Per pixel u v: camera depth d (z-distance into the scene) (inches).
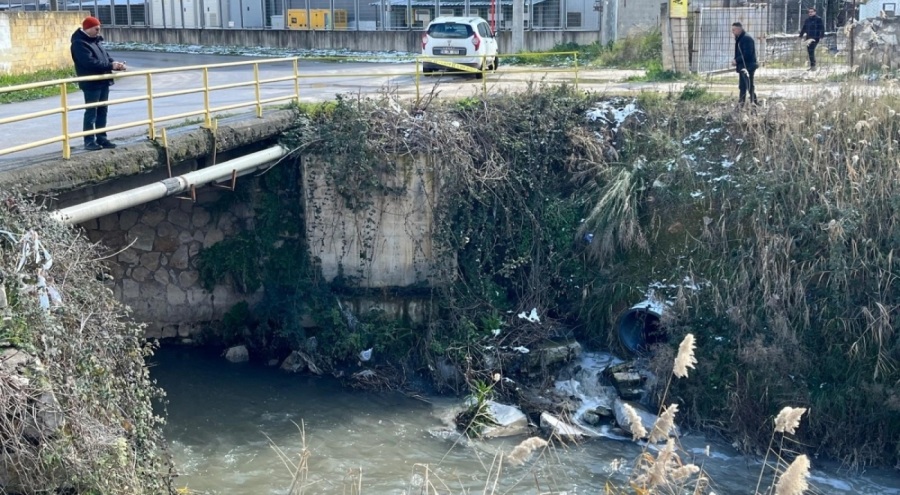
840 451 439.5
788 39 747.4
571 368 509.0
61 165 383.9
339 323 530.0
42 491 255.6
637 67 840.9
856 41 669.9
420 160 529.3
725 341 473.7
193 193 461.1
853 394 444.1
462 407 484.7
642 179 544.4
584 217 548.4
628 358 512.1
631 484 206.2
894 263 467.5
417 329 533.6
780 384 450.6
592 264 538.6
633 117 574.9
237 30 1330.0
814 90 569.0
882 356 447.8
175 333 561.3
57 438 259.0
